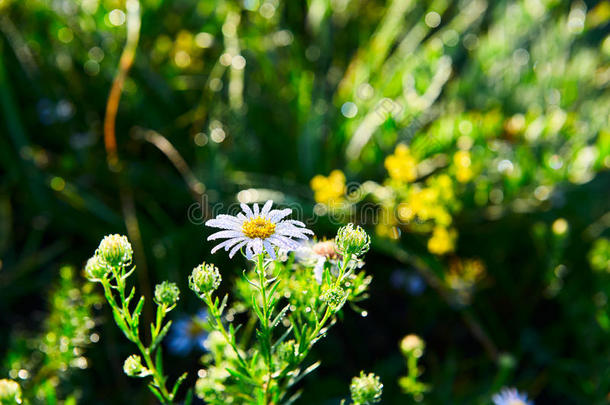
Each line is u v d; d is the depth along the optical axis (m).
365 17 0.65
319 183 0.44
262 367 0.30
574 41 0.64
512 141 0.51
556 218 0.50
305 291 0.28
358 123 0.52
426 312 0.48
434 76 0.51
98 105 0.54
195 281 0.25
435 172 0.50
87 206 0.48
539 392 0.44
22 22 0.54
